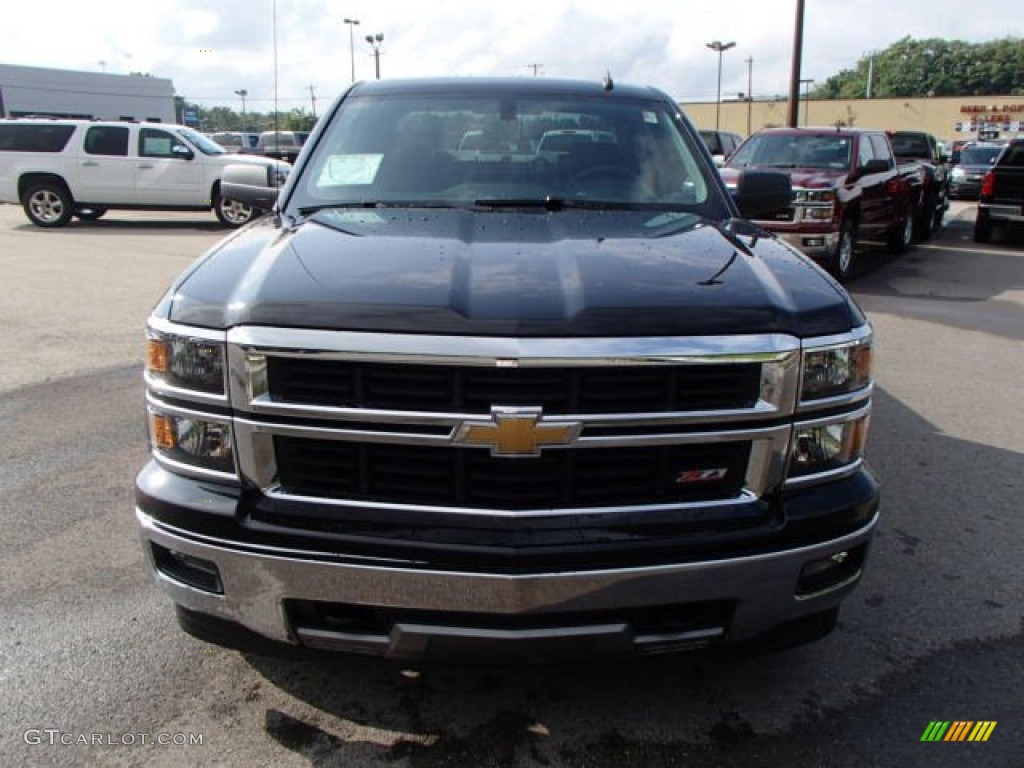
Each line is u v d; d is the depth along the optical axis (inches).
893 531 156.8
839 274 439.8
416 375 82.6
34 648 115.5
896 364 280.5
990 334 327.6
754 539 87.2
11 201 650.2
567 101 152.9
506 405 81.7
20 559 139.6
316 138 146.3
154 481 92.4
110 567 137.5
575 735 100.8
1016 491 175.5
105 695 106.3
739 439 87.3
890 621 127.1
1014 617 128.7
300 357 83.5
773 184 152.5
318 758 96.6
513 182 136.5
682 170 143.8
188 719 102.4
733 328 86.3
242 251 104.4
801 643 98.4
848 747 99.9
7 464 178.5
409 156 140.6
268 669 111.9
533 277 91.7
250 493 88.1
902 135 729.6
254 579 87.5
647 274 94.3
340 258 98.1
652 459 86.6
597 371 82.5
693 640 89.8
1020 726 104.1
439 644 86.1
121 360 260.2
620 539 84.7
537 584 83.1
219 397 87.2
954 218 847.7
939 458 193.8
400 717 103.3
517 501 84.7
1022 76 4653.1
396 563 84.1
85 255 493.0
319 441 86.1
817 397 90.0
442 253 100.5
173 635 119.0
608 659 89.0
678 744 99.7
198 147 655.1
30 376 242.2
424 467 85.1
